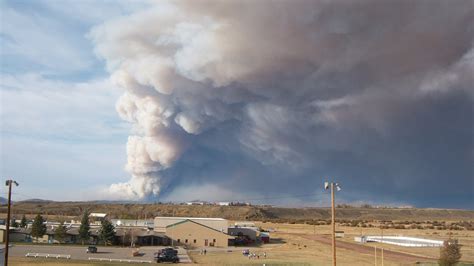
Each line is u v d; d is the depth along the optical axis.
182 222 137.88
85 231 129.50
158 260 88.31
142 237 133.88
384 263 85.69
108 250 111.62
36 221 129.75
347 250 117.06
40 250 103.56
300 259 94.44
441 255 73.75
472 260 88.75
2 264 67.31
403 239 147.00
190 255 105.38
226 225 146.75
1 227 126.81
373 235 169.12
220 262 87.94
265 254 103.38
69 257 90.50
